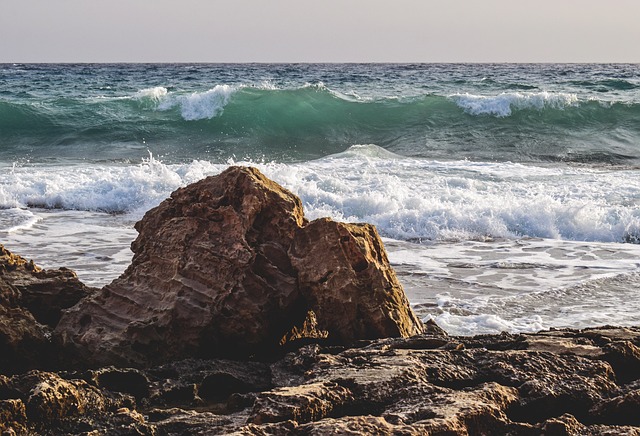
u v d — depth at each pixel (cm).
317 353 489
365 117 2519
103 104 2509
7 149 2228
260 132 2450
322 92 2556
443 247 1075
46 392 373
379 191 1352
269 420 365
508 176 1591
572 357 450
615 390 416
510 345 486
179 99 2536
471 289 848
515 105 2519
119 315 552
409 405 383
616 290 848
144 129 2405
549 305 789
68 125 2386
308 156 2241
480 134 2425
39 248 1003
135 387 443
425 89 3641
